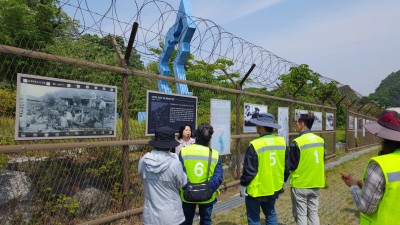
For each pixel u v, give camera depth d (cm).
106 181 538
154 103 573
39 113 411
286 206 690
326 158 1427
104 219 486
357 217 632
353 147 1970
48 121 421
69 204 467
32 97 405
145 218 321
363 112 2333
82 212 489
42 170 466
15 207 427
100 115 489
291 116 1123
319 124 1360
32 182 454
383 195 220
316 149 453
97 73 549
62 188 482
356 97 1975
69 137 446
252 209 423
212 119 717
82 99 463
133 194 570
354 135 2003
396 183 214
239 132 836
